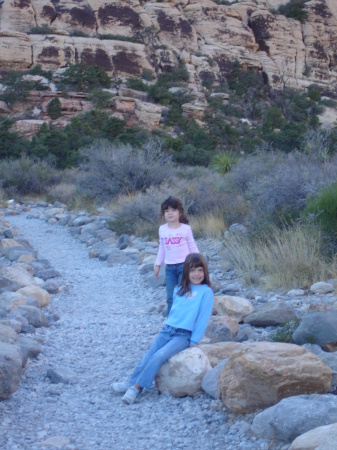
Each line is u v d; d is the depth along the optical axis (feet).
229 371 12.62
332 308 19.40
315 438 9.39
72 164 118.11
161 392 14.20
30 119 196.03
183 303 14.62
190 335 14.49
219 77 275.39
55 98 198.29
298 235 25.96
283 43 304.50
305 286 23.32
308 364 12.08
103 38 263.08
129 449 11.27
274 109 227.81
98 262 34.06
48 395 14.23
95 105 206.49
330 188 30.37
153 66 263.29
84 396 14.26
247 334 17.65
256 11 311.68
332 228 26.61
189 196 44.37
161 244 18.34
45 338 19.07
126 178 55.31
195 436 11.80
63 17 267.59
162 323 20.66
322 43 320.09
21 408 13.21
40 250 38.32
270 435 10.82
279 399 12.03
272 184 33.73
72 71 222.69
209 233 36.52
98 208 54.95
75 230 45.11
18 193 75.15
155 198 43.70
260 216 32.53
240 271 25.90
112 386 14.38
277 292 23.31
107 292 26.50
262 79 289.33
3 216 58.08
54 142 132.26
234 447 10.97
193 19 298.56
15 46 234.17
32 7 261.03
